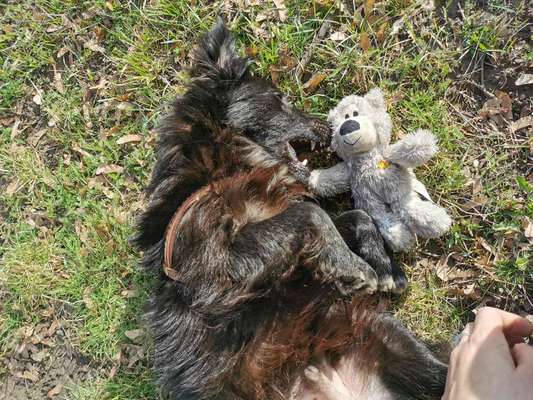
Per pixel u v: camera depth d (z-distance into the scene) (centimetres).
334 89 149
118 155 159
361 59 147
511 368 99
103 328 157
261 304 131
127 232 157
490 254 143
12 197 163
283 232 131
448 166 144
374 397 136
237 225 133
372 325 137
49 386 161
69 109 162
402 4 147
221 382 131
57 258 161
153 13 156
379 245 135
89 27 161
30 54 164
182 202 135
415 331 146
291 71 150
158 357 136
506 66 144
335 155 147
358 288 133
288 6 151
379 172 132
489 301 144
